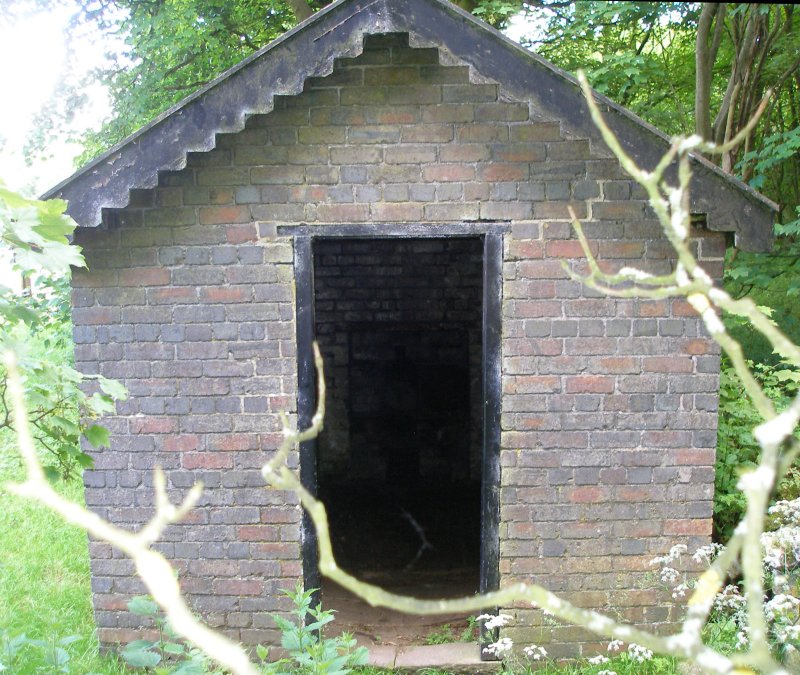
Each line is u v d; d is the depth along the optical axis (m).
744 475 0.97
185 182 3.80
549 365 3.87
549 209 3.76
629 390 3.88
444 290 8.02
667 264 3.77
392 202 3.78
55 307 6.35
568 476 3.95
